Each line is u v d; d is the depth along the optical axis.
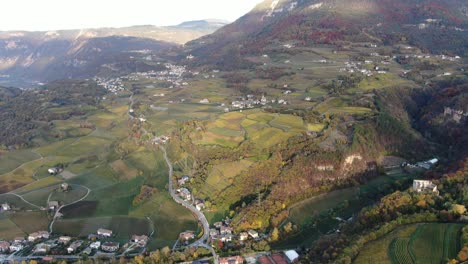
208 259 151.75
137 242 168.38
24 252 164.38
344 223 167.50
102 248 164.62
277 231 165.62
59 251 164.00
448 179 169.50
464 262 115.75
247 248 157.00
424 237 132.12
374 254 129.62
